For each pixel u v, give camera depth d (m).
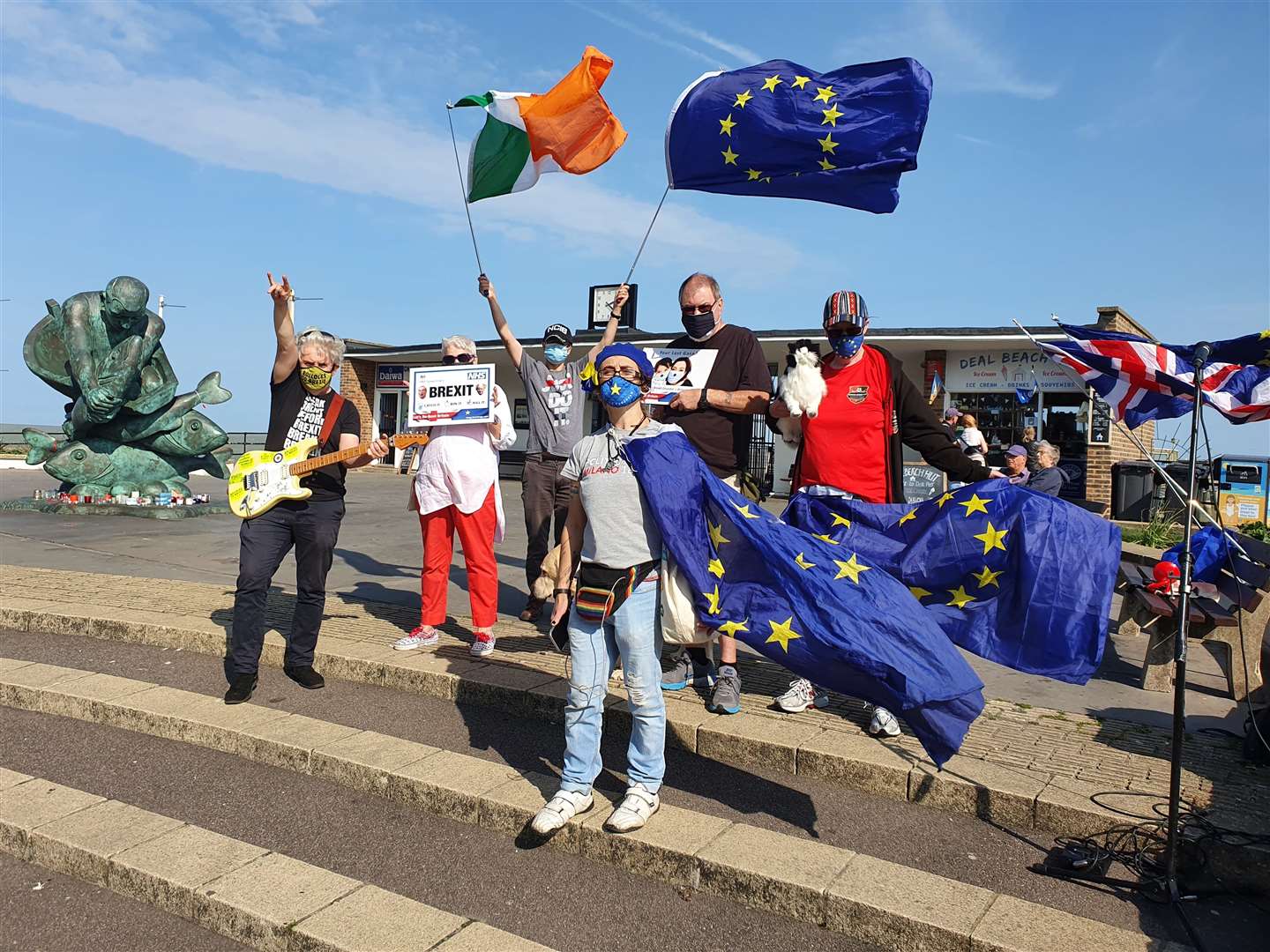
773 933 3.21
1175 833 3.28
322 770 4.46
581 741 3.77
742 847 3.53
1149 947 2.91
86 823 3.93
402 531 12.43
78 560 9.66
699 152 5.28
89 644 6.56
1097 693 5.66
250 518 5.33
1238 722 5.05
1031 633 4.00
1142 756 4.31
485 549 5.76
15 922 3.45
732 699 4.76
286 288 5.25
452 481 5.73
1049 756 4.29
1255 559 5.77
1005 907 3.12
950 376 19.05
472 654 5.79
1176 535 12.64
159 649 6.42
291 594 7.91
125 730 5.16
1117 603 9.33
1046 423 18.30
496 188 6.52
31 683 5.59
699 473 3.80
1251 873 3.31
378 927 3.15
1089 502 17.61
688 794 4.11
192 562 9.66
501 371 25.62
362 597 7.85
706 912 3.33
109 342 14.09
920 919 3.04
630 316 21.78
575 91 6.02
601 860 3.68
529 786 4.07
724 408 5.09
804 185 5.19
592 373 3.88
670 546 3.66
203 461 15.12
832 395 4.73
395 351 25.19
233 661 5.26
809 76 5.08
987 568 4.16
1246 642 5.61
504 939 3.10
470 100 6.00
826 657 3.63
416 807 4.14
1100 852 3.51
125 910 3.52
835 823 3.85
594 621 3.64
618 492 3.71
